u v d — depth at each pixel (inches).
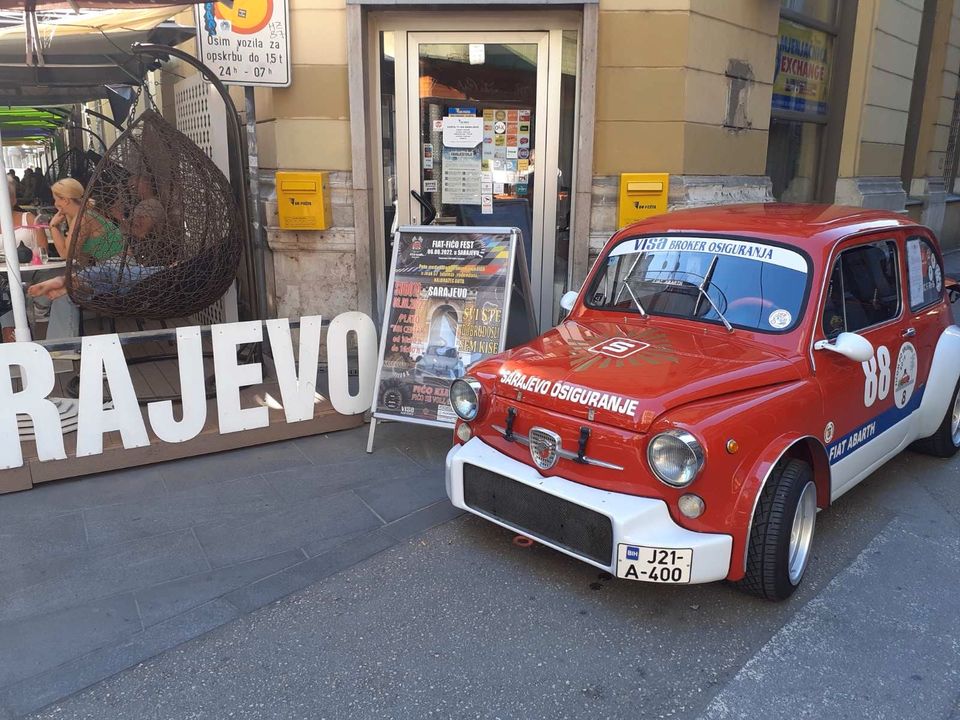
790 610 133.5
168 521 162.1
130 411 181.9
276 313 273.3
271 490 176.9
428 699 111.5
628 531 119.8
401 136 269.9
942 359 186.2
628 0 249.9
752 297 149.7
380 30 259.1
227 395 193.5
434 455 198.5
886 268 170.4
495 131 270.5
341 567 145.7
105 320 330.3
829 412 141.2
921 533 161.3
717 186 279.6
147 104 298.5
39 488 175.9
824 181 413.4
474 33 260.4
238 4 235.0
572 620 130.4
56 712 108.3
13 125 474.9
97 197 208.4
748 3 278.2
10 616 129.3
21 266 228.7
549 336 160.2
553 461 131.6
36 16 216.4
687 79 256.4
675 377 128.6
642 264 168.1
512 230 189.2
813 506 138.3
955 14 494.3
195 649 122.0
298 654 121.1
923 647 123.3
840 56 395.9
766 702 111.0
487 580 142.3
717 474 119.2
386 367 195.2
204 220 218.7
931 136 505.0
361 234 263.0
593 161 261.3
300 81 255.3
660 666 118.8
